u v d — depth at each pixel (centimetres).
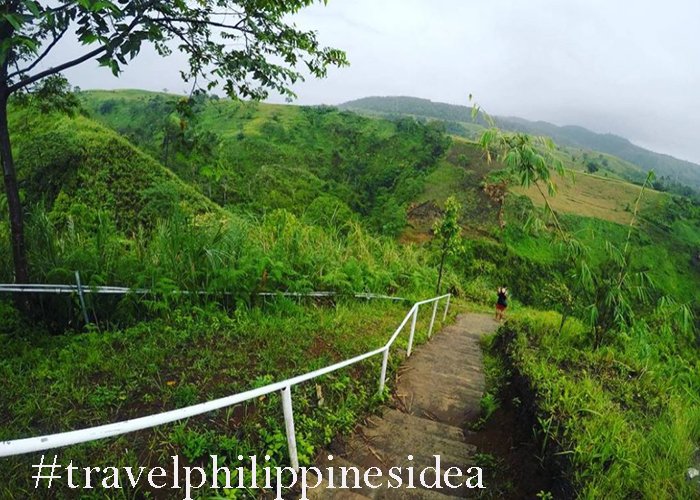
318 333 673
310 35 610
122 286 673
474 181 7638
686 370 573
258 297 753
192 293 681
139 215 2038
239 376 457
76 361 464
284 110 12900
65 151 2497
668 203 7806
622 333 618
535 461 347
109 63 397
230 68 580
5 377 414
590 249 566
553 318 877
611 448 303
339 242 1376
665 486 275
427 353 775
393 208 7256
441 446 424
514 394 475
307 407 417
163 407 378
